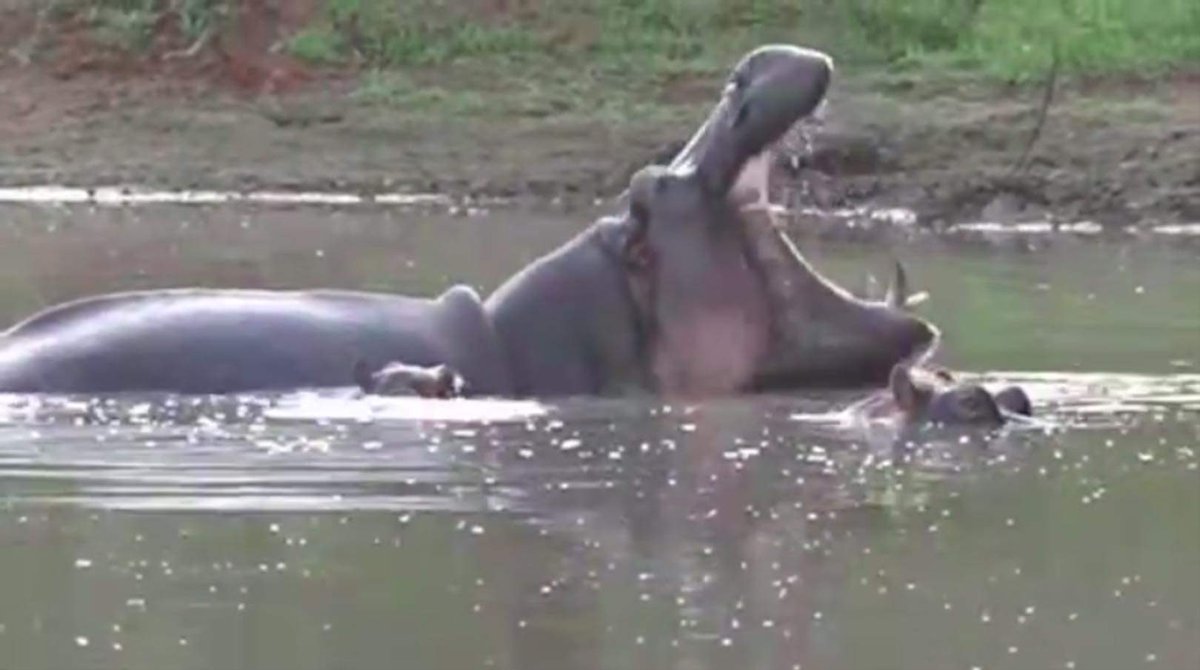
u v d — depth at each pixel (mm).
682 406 40969
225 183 92062
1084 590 28141
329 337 41719
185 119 97500
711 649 25688
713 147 42031
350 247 69625
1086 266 65625
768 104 41469
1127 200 83625
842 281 61344
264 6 104750
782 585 28375
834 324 42375
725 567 29219
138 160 94062
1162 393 42594
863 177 86562
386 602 27578
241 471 34969
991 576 28844
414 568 29141
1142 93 93500
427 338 42000
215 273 61688
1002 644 25938
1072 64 95375
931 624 26719
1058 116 90125
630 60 102000
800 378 42375
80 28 104188
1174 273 63594
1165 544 30547
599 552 30047
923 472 35250
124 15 104500
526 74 101312
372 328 42031
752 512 32438
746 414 40188
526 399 41469
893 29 101375
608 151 93000
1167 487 34062
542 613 27047
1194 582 28594
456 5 105375
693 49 103250
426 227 77312
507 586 28172
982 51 98000
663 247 42031
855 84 95562
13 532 31031
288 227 77062
